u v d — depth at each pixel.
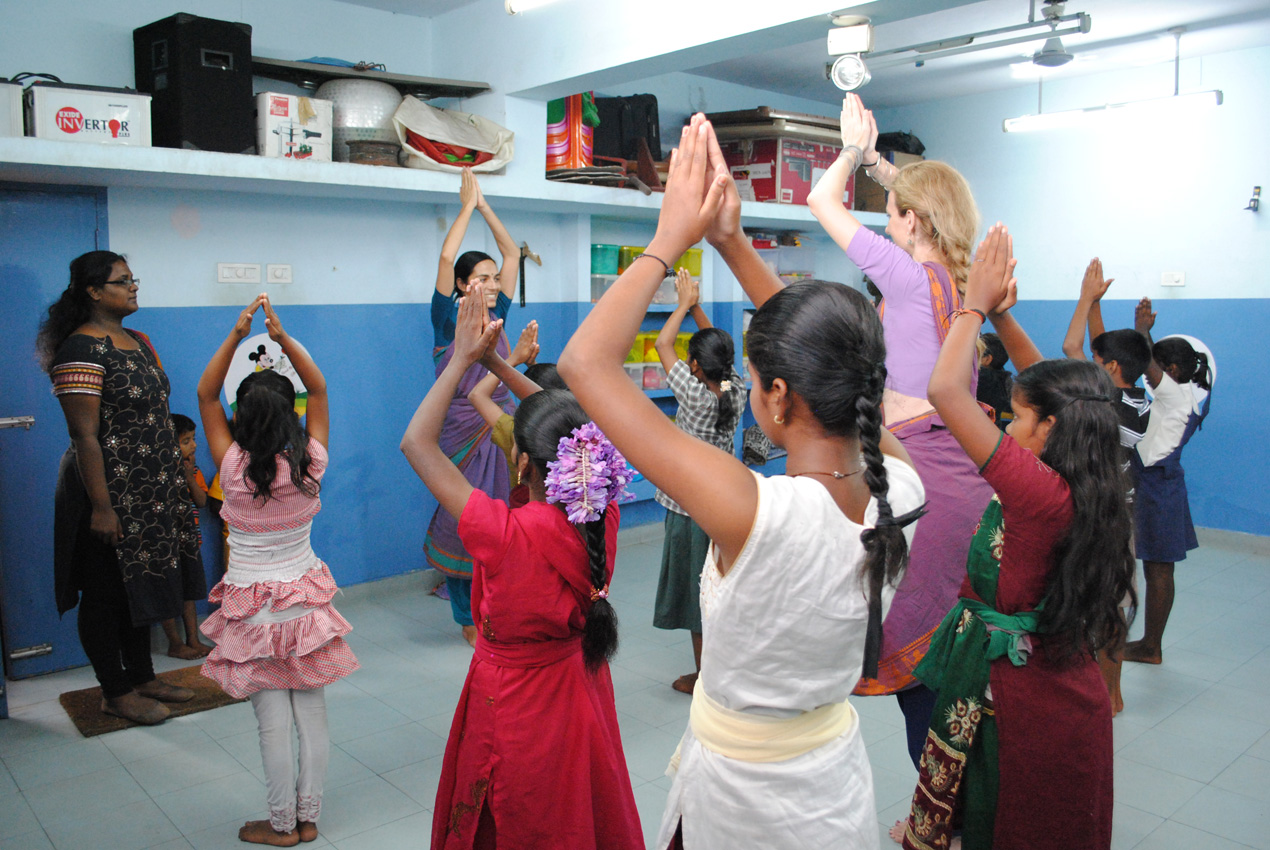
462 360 1.91
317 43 4.45
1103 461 1.71
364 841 2.60
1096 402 1.72
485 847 1.88
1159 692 3.70
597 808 1.91
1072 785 1.75
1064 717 1.75
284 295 4.33
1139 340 3.43
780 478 1.13
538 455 1.89
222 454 2.70
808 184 6.18
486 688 1.86
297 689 2.53
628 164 5.34
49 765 3.03
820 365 1.11
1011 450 1.69
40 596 3.75
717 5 3.47
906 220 2.15
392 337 4.72
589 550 1.81
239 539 2.51
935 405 1.71
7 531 3.64
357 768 3.03
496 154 4.37
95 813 2.74
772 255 6.53
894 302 2.03
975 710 1.83
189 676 3.72
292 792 2.55
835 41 3.27
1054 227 6.57
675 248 1.14
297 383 4.38
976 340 1.69
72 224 3.72
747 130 5.89
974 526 2.03
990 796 1.83
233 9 4.16
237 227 4.16
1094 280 2.97
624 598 4.84
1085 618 1.72
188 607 3.94
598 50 3.97
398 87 4.38
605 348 1.09
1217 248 5.87
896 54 5.34
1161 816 2.79
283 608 2.47
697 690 1.28
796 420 1.17
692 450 1.09
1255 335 5.76
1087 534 1.69
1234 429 5.88
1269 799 2.89
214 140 3.68
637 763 3.06
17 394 3.64
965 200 2.11
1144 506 3.89
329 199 4.44
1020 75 5.98
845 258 7.37
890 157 6.75
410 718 3.40
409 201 4.61
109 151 3.26
